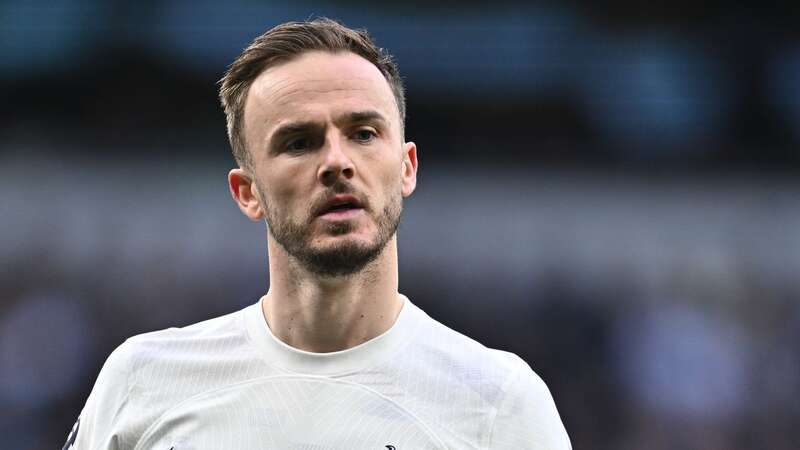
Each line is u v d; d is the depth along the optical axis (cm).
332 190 823
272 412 861
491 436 841
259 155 865
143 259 4328
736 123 5347
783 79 5372
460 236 4666
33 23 5359
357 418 848
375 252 838
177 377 901
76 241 4375
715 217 4878
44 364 4028
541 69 5453
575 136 5362
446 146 5362
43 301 4178
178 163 5025
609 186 5125
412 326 905
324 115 834
